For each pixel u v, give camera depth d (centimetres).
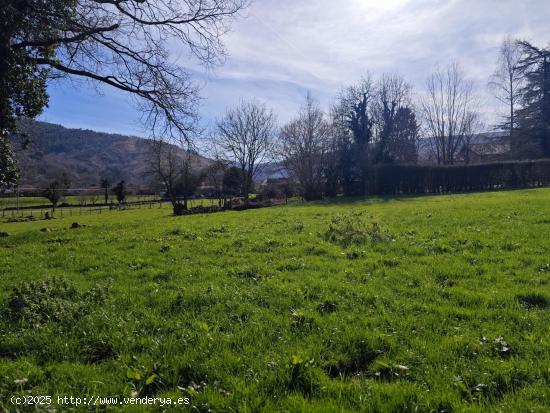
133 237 1339
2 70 1379
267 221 1761
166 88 1645
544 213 1412
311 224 1527
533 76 5688
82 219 4450
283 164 5403
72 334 499
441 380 377
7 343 479
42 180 6550
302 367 395
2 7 1211
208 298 627
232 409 340
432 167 4394
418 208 2036
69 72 1605
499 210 1620
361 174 4781
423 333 482
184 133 1712
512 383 373
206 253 1010
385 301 600
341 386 371
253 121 5347
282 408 339
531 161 4044
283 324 520
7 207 6831
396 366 406
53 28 1365
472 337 465
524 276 698
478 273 740
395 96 5528
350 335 477
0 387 378
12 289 680
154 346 460
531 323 498
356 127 4994
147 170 5212
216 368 410
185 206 4188
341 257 913
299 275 761
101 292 664
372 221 1447
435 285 671
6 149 1745
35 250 1188
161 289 694
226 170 5466
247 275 782
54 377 402
